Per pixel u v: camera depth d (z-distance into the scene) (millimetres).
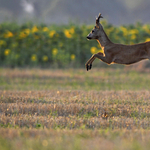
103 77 72438
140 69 82562
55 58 91688
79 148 20312
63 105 37906
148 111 36562
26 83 64000
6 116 33312
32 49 94750
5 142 21812
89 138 23641
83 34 96250
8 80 67500
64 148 20359
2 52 94375
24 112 35938
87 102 41031
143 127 29484
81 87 60094
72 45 94812
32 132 25203
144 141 22422
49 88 58031
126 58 38500
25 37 95250
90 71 81500
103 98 44062
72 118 32344
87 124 29828
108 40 39625
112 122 30516
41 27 103750
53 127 28719
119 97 44938
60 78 70750
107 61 39406
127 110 36312
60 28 103375
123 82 66500
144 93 49188
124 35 98125
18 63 92625
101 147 20438
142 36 99438
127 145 20906
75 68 88938
